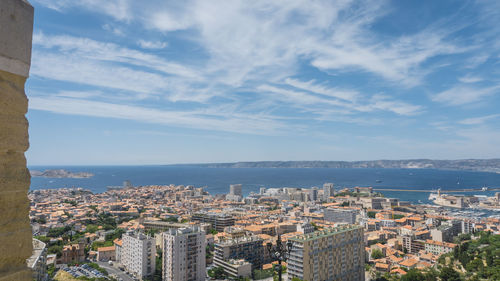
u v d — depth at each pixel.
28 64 9.42
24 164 9.54
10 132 8.91
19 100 9.15
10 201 9.02
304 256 116.19
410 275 133.00
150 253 134.38
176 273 121.19
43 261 95.69
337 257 128.00
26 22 9.33
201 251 127.88
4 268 8.84
